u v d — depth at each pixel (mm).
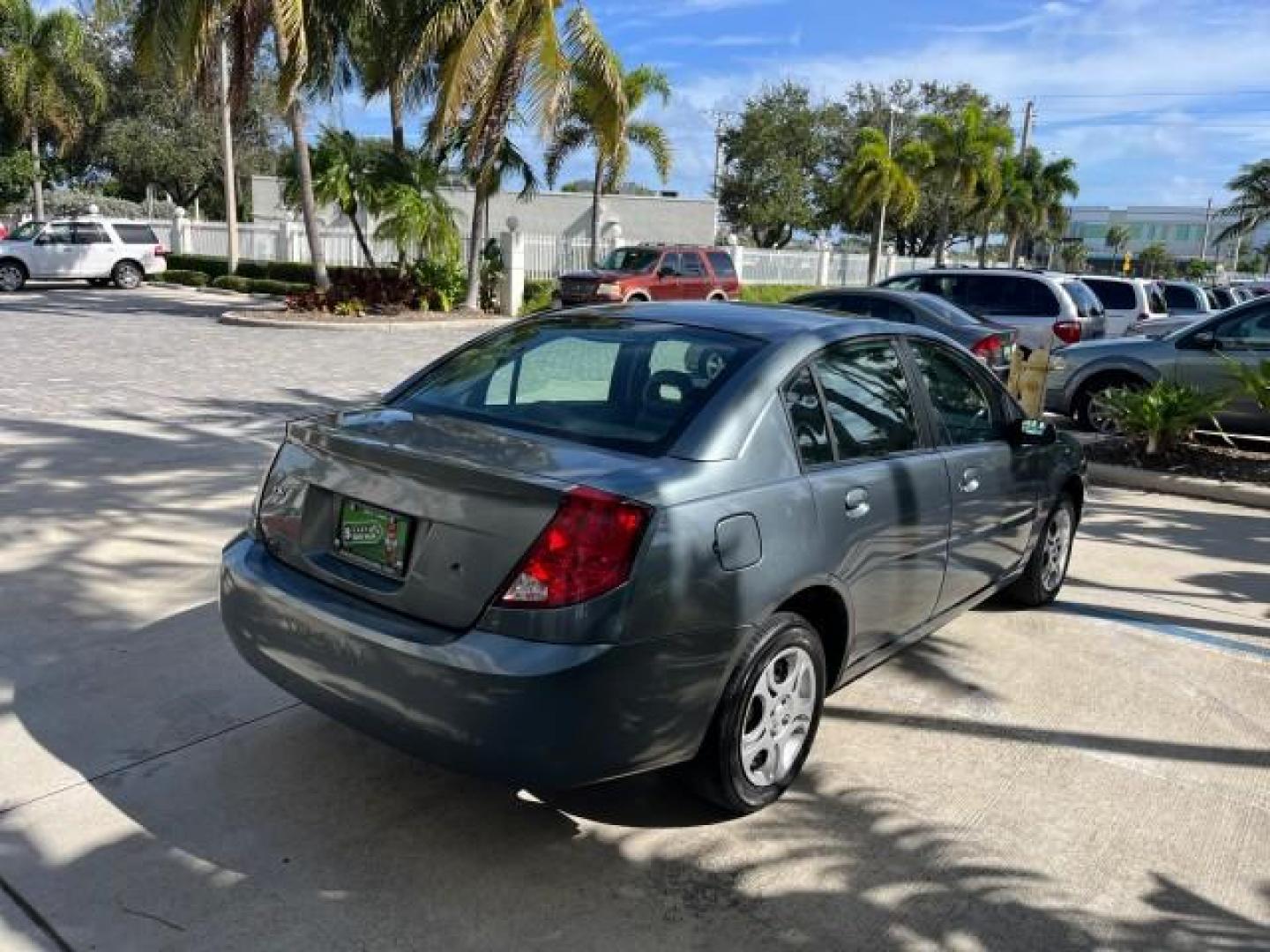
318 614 3145
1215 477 8812
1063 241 105688
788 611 3578
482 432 3426
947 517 4301
